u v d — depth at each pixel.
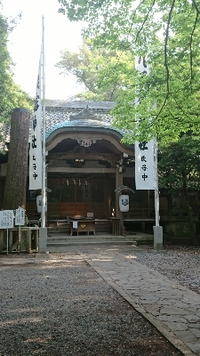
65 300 5.86
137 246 14.02
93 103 21.67
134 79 8.90
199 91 8.36
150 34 7.68
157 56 7.81
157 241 12.80
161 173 14.55
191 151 12.44
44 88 12.53
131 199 18.17
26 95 16.47
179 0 6.72
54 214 17.61
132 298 5.90
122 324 4.60
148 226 18.17
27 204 17.30
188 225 15.82
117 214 15.64
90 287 6.86
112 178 18.34
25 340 4.07
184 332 4.23
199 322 4.62
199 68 8.14
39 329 4.43
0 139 14.47
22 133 13.46
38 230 12.34
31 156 12.79
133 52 8.11
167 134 8.74
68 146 16.91
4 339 4.11
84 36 7.78
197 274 8.30
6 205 12.94
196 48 7.40
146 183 12.83
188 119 8.18
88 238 14.45
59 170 15.29
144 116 8.38
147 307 5.34
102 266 9.31
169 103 8.04
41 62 12.59
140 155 12.91
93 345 3.90
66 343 3.97
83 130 14.21
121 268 9.01
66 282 7.35
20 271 8.70
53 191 17.75
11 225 11.70
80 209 17.95
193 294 6.23
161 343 3.95
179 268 9.14
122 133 14.53
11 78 14.05
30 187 12.62
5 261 10.34
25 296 6.16
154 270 8.79
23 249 12.01
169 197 17.95
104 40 7.80
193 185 14.62
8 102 13.51
